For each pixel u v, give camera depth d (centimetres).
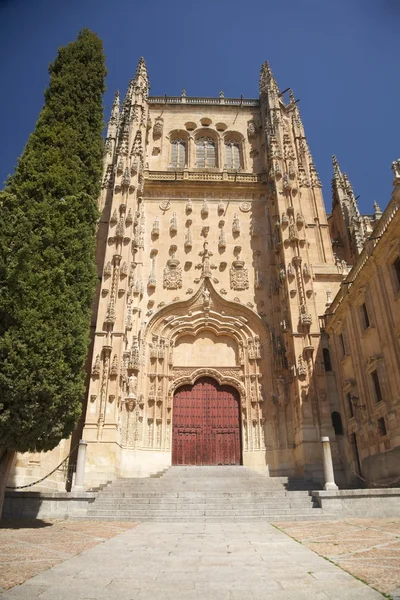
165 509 1831
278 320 3266
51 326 1552
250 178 3881
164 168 3991
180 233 3631
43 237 1652
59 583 654
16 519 1653
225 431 3106
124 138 3647
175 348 3306
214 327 3331
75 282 1730
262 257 3566
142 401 3028
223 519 1700
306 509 1717
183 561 832
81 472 1931
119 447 2734
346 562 769
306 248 3234
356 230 3959
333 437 2642
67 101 2170
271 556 862
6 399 1411
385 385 2100
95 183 2061
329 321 2919
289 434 2912
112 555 911
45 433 1482
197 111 4331
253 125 4222
